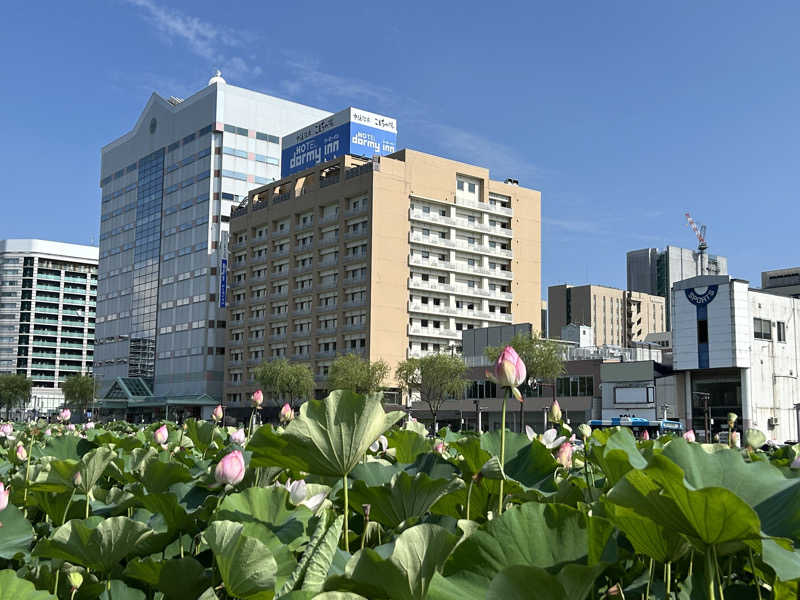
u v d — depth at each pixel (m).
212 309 112.38
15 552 3.40
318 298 95.00
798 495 2.46
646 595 2.66
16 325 182.00
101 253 142.62
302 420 3.07
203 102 118.69
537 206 105.94
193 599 2.86
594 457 4.27
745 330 65.88
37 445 6.41
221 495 3.24
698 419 68.12
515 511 2.42
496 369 3.63
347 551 2.83
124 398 118.12
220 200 114.81
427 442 5.22
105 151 146.00
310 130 106.25
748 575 3.17
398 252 90.81
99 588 3.02
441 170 96.25
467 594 2.20
